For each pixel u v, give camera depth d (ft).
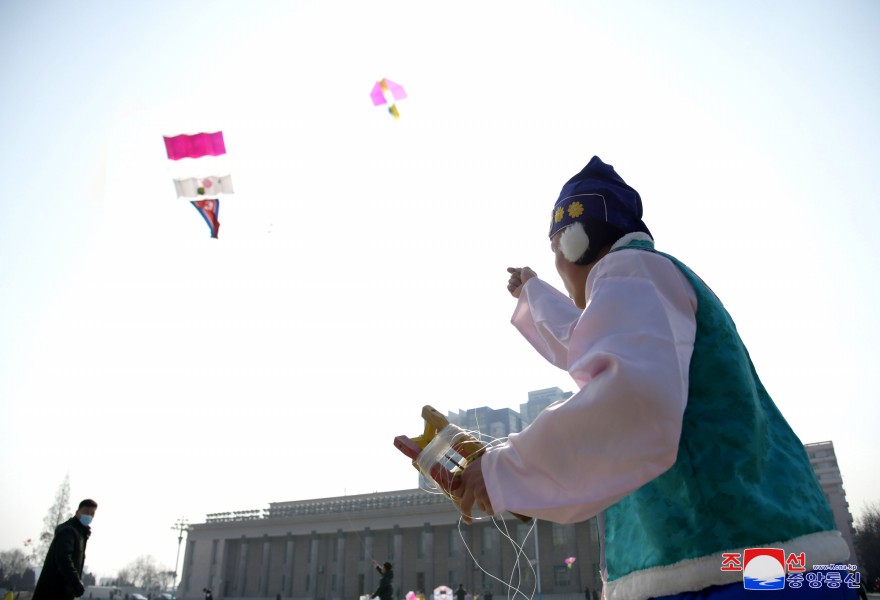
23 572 185.98
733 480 2.25
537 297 3.80
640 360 2.16
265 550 172.96
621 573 2.63
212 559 181.88
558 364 3.75
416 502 162.71
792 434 2.77
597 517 2.99
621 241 3.08
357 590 153.69
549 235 3.56
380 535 159.74
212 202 33.83
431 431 2.91
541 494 2.23
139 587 311.06
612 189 3.29
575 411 2.15
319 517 169.27
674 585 2.23
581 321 2.50
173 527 191.83
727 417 2.39
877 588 93.20
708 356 2.51
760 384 2.91
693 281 2.72
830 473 167.84
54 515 195.62
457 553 143.54
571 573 125.59
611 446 2.10
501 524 2.67
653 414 2.04
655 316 2.33
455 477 2.56
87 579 273.54
